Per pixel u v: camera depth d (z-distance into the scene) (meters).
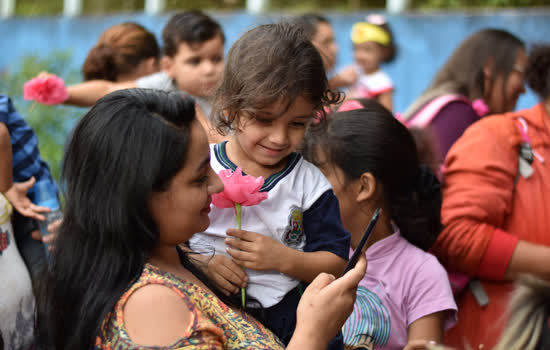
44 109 5.62
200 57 3.55
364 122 2.21
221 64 3.61
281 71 1.65
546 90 2.60
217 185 1.46
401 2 6.13
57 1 8.23
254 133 1.72
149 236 1.35
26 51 8.34
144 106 1.34
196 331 1.28
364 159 2.17
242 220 1.79
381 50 5.58
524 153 2.51
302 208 1.81
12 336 2.08
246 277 1.75
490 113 3.27
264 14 6.70
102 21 7.73
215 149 1.89
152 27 7.41
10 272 2.12
